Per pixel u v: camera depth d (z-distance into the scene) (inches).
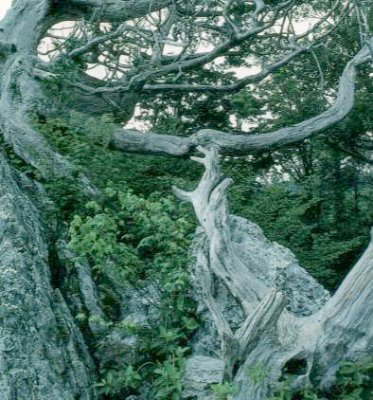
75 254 378.0
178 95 1065.5
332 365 330.6
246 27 952.9
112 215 423.5
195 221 460.1
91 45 885.8
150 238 368.2
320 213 817.5
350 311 331.3
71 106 859.4
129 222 396.8
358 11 860.6
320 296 387.2
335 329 331.0
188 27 885.2
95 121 625.9
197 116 1071.0
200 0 953.5
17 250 331.3
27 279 324.5
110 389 326.0
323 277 655.8
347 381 323.6
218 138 756.0
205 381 325.7
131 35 947.3
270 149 772.0
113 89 868.0
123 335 351.9
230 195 671.1
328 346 329.7
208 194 390.9
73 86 802.8
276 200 681.6
